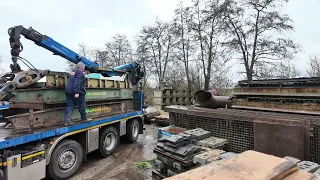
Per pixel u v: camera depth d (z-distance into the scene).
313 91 4.10
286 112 4.40
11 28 4.80
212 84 16.38
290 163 1.32
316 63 14.02
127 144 7.72
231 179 1.15
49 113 4.89
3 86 4.54
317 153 3.32
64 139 4.92
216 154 3.31
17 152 3.88
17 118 4.32
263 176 1.17
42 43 5.43
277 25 11.95
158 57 20.45
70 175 4.86
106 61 25.12
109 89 6.77
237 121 4.08
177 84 18.67
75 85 4.91
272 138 3.54
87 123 5.42
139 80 8.91
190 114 4.97
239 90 5.40
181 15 16.83
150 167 5.45
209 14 14.33
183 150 3.45
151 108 13.42
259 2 12.16
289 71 12.64
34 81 4.80
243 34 12.70
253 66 12.65
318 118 3.52
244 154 1.46
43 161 4.20
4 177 3.63
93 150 5.70
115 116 6.64
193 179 1.17
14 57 4.78
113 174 5.07
